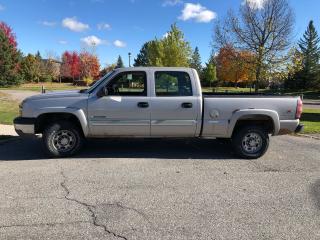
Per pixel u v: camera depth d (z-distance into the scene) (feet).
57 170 22.04
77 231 13.84
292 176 21.56
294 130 25.71
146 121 24.91
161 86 25.08
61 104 24.47
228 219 15.12
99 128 24.90
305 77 207.31
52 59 274.16
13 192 18.03
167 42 142.31
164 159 25.17
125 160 24.71
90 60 237.66
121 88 25.18
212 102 25.05
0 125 39.73
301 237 13.60
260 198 17.66
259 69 93.30
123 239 13.28
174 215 15.44
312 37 214.90
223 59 102.53
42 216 15.17
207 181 20.26
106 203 16.72
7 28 191.21
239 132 25.53
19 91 131.44
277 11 91.61
